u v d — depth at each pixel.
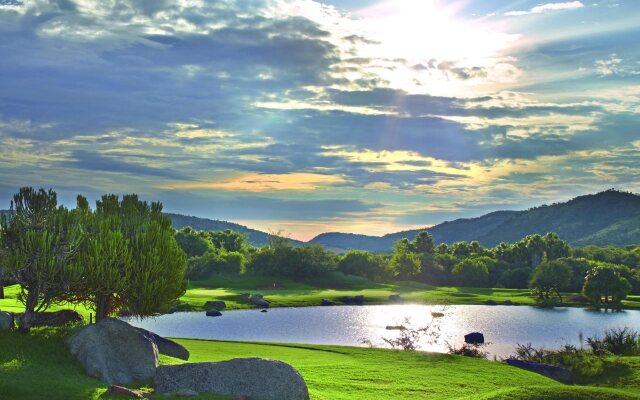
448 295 134.50
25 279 30.45
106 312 36.53
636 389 34.62
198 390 24.64
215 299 107.81
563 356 44.28
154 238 35.44
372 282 167.12
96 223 34.25
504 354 57.03
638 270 160.12
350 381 32.81
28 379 23.03
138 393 22.89
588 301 122.81
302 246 165.25
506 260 189.38
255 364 25.00
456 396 30.05
